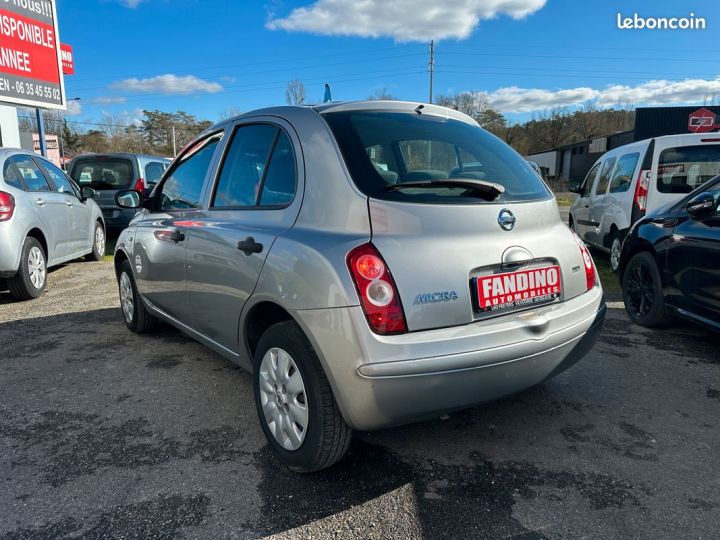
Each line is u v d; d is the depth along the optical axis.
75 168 10.11
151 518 2.21
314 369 2.29
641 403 3.24
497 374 2.28
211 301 3.09
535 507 2.26
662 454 2.67
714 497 2.32
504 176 2.78
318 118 2.62
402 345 2.12
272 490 2.39
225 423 3.03
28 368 3.90
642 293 4.75
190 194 3.54
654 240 4.52
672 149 6.32
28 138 27.84
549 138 69.56
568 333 2.54
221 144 3.30
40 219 6.26
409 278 2.17
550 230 2.69
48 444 2.82
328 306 2.17
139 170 10.18
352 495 2.35
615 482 2.43
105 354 4.18
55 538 2.10
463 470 2.54
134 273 4.30
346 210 2.31
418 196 2.32
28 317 5.29
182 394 3.43
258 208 2.79
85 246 7.93
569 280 2.68
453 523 2.16
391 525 2.15
